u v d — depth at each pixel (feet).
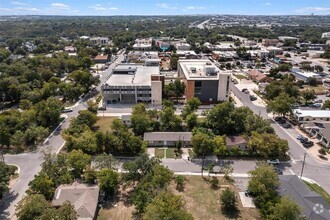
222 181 227.81
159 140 285.64
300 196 188.03
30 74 492.13
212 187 220.23
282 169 245.04
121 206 197.36
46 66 597.93
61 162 223.51
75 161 223.51
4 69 551.59
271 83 451.53
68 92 425.28
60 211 162.81
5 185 195.72
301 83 506.48
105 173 208.33
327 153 272.31
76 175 222.48
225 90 415.44
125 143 264.52
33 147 281.54
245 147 272.72
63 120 353.51
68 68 612.29
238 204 200.64
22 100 372.79
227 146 269.85
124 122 331.16
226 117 303.68
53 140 297.74
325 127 307.99
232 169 232.12
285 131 321.32
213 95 419.33
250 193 209.56
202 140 256.52
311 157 264.72
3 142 269.03
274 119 356.79
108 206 197.16
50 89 431.02
